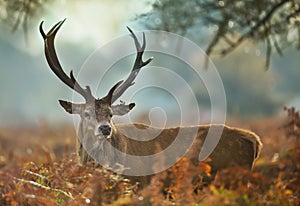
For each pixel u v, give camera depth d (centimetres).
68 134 3550
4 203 1516
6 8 2183
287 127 1994
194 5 2195
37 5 2236
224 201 1338
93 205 1383
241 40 2219
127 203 1380
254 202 1370
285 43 2297
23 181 1496
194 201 1384
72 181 1538
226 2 2141
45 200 1408
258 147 1777
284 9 2208
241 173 1466
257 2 2106
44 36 1717
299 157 1720
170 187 1472
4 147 3061
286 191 1501
